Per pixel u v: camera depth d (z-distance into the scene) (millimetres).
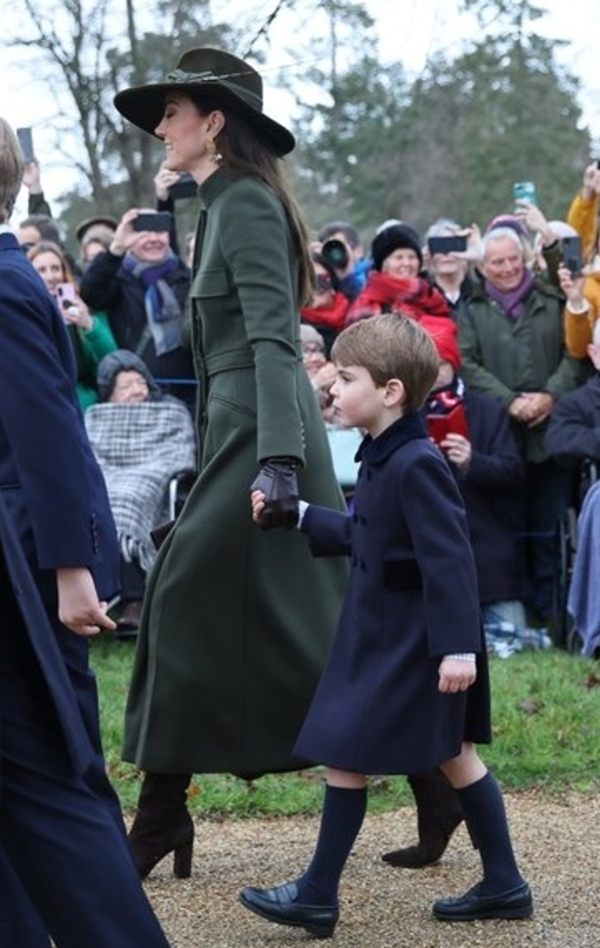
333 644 5562
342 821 5410
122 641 10438
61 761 4371
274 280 5801
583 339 10492
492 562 10414
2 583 4336
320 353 10508
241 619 5898
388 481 5383
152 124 6164
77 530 4621
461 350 10727
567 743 7777
